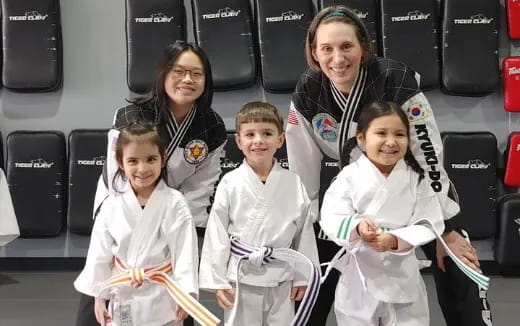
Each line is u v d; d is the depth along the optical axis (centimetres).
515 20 380
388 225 196
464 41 377
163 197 207
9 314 329
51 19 392
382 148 194
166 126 222
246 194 209
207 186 238
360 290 202
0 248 417
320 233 236
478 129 399
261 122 207
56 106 412
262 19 379
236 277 204
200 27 382
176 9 383
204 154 231
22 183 394
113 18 406
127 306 203
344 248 203
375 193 197
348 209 200
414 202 198
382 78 211
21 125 413
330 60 201
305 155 234
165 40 382
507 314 322
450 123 399
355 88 212
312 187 237
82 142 392
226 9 381
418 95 210
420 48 375
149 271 203
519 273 394
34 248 417
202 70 214
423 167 205
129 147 201
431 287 369
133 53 382
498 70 381
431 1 378
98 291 205
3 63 393
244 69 379
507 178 385
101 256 207
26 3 390
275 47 378
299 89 223
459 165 382
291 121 230
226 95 404
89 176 391
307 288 203
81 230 391
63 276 406
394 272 197
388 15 375
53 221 395
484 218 381
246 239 207
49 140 395
